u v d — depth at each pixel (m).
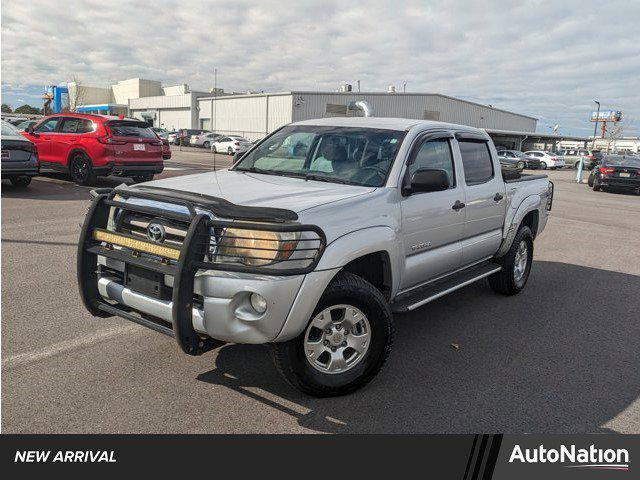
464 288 6.51
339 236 3.41
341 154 4.40
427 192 4.16
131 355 4.07
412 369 4.13
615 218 13.59
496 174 5.55
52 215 9.34
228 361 4.05
